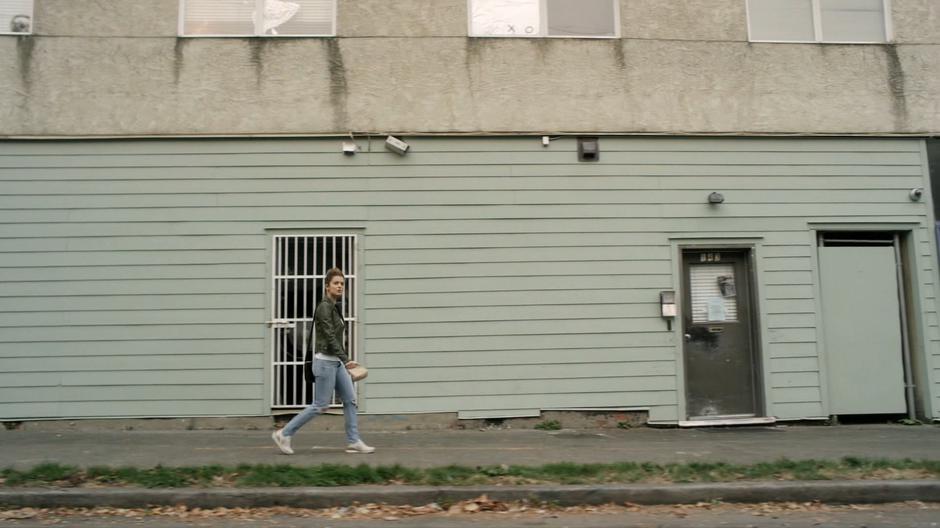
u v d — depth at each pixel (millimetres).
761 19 10430
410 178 9758
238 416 9297
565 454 7711
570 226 9844
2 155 9477
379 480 6441
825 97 10312
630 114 10023
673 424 9648
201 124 9641
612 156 9984
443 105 9844
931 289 10172
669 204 9984
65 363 9273
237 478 6461
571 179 9906
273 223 9594
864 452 7898
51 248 9398
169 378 9312
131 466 6898
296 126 9703
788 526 5734
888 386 10023
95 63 9633
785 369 9891
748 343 10078
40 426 9180
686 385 9828
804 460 7273
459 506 6160
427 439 8688
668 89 10117
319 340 7598
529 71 9977
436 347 9547
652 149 10055
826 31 10516
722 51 10242
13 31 9680
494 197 9805
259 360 9383
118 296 9391
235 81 9719
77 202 9484
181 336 9367
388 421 9398
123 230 9477
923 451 7961
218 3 9914
